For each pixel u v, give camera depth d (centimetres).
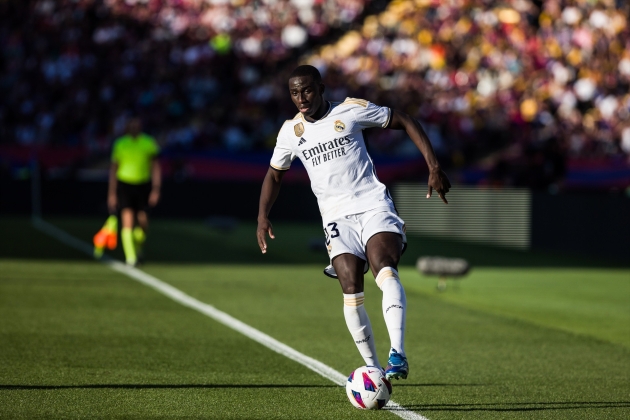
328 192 1855
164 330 2841
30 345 2500
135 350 2480
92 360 2317
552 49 10469
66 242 5906
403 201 7869
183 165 8538
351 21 11056
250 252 5797
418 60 10231
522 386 2155
